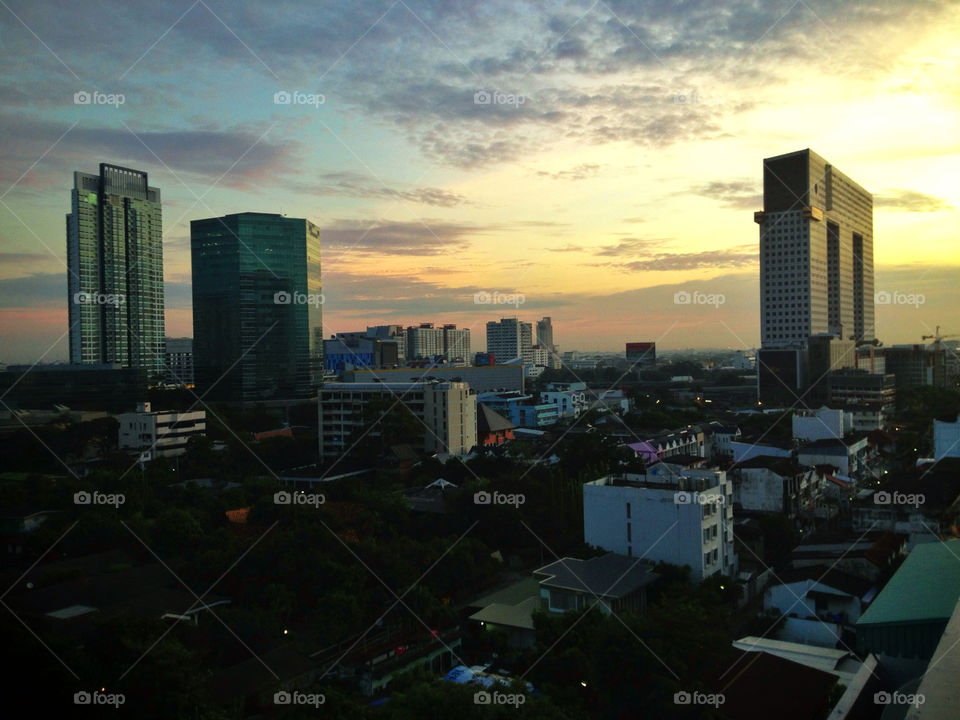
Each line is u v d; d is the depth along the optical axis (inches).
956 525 2864.2
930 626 1203.2
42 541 2748.5
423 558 2380.7
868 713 1061.8
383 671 1803.6
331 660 1839.3
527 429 5930.1
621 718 1518.2
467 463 3821.4
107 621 1755.7
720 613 2026.3
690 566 2297.0
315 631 1994.3
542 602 2146.9
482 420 5467.5
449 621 2126.0
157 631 1734.7
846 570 2244.1
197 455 4156.0
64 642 1665.8
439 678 1658.5
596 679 1596.9
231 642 1894.7
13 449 4335.6
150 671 1496.1
